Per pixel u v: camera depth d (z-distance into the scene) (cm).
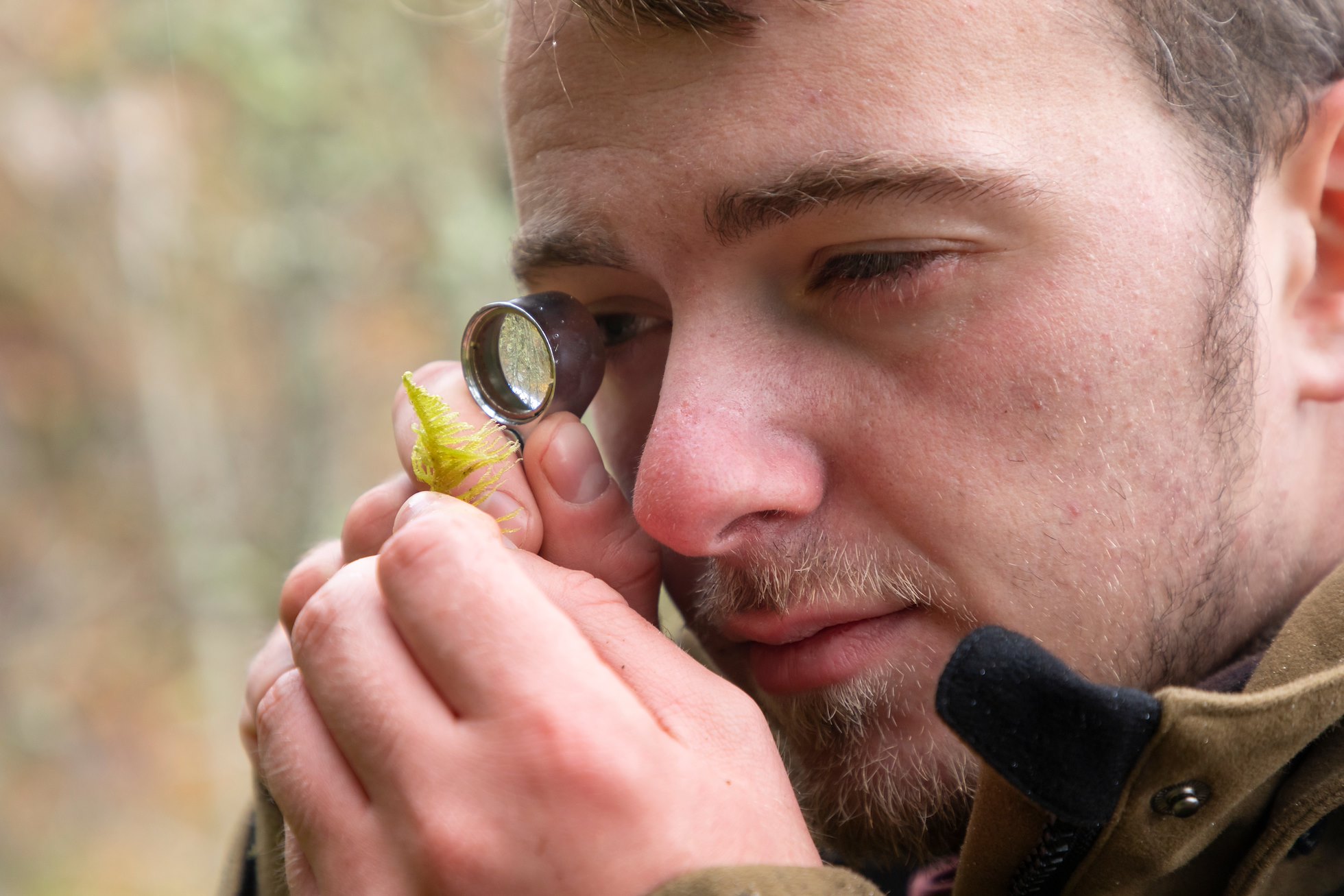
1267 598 45
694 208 42
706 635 46
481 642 40
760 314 43
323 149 182
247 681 51
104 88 198
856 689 44
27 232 203
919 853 45
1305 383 46
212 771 187
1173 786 40
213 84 184
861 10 41
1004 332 42
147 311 199
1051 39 42
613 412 48
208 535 197
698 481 42
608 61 42
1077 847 41
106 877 170
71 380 206
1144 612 43
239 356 199
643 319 47
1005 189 41
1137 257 42
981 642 39
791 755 46
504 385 46
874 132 41
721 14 41
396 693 40
